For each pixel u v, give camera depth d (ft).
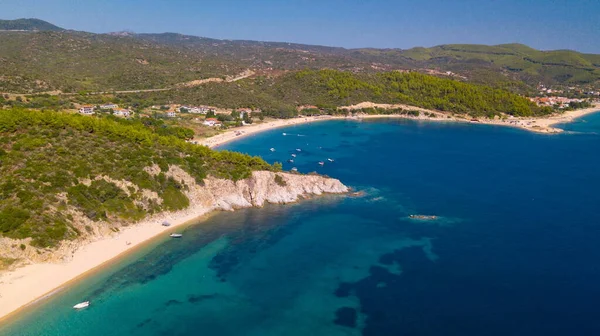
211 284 283.18
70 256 289.12
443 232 373.40
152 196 369.30
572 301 265.75
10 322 232.12
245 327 240.73
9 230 276.21
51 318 238.68
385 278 294.25
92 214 320.91
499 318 248.73
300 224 385.91
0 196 296.10
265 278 292.40
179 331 235.40
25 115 393.70
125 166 377.30
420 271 303.89
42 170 330.34
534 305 261.44
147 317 246.27
